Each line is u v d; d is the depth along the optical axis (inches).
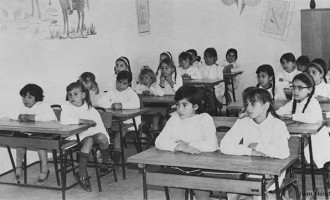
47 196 150.3
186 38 329.1
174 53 329.7
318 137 134.5
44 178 161.6
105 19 244.7
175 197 134.1
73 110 156.9
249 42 313.3
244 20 313.1
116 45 255.6
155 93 222.2
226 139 107.2
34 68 192.1
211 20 322.3
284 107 149.2
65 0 211.0
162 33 313.7
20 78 185.0
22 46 185.9
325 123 135.9
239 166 93.0
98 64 237.6
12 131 151.4
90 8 231.1
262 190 92.4
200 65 286.4
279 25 303.9
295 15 299.1
